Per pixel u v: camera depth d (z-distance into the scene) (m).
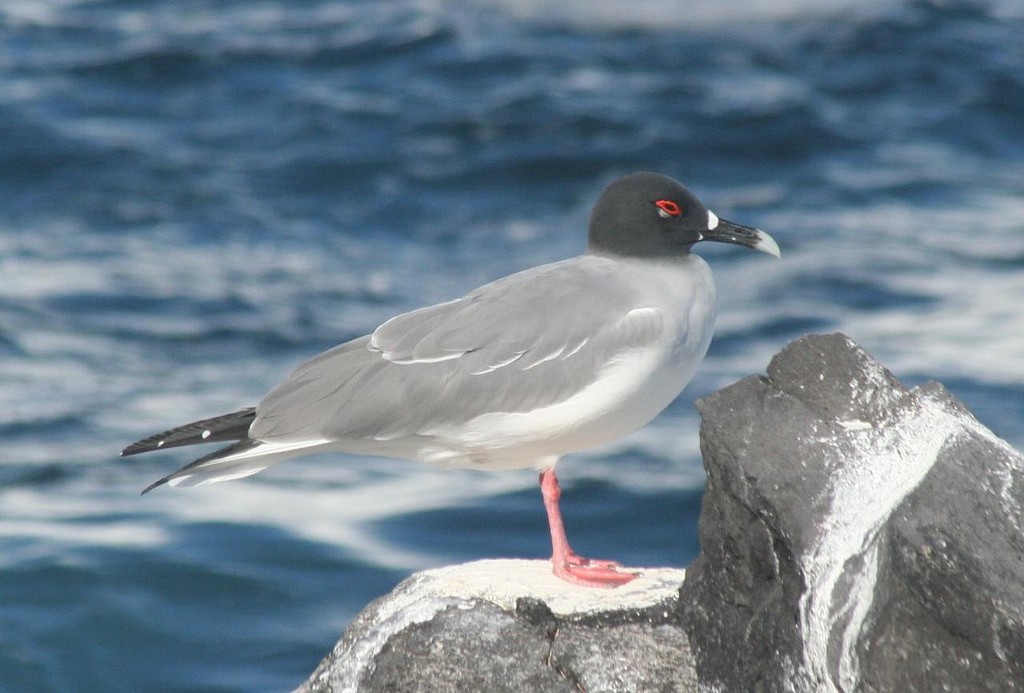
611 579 8.91
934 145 30.20
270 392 9.45
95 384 19.59
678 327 9.27
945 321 21.53
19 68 33.06
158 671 13.48
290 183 28.03
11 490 16.64
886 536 6.95
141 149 29.28
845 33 35.75
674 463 17.59
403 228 26.25
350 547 15.45
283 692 13.14
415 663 8.30
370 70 33.66
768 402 7.83
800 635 7.31
